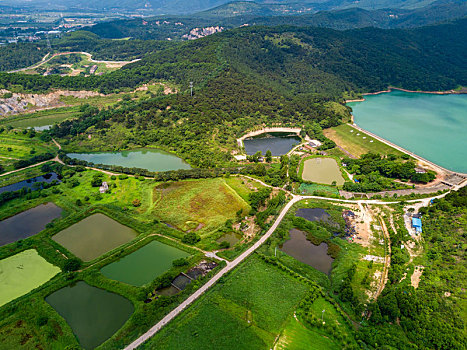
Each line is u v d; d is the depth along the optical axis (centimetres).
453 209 14850
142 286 10981
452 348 8769
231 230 14412
